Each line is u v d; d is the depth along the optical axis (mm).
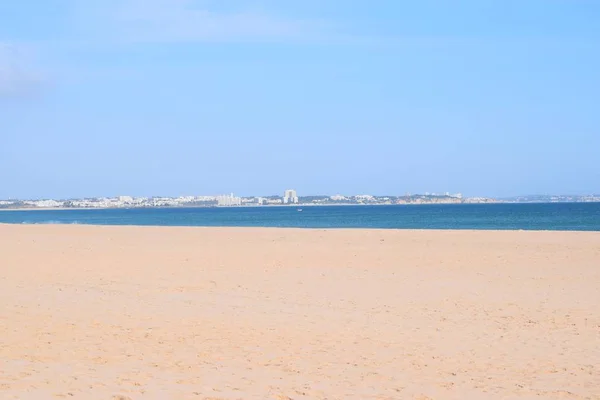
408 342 11453
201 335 11875
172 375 9016
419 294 17141
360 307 15125
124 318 13531
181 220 110562
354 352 10672
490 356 10500
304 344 11211
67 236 39469
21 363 9570
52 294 17031
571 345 11305
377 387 8633
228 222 96125
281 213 163250
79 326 12586
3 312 14109
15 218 138375
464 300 16156
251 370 9414
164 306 15164
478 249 28859
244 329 12461
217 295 16984
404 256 26469
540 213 128125
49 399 7680
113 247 31297
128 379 8711
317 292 17500
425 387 8680
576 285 18609
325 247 30531
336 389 8477
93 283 19328
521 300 16125
